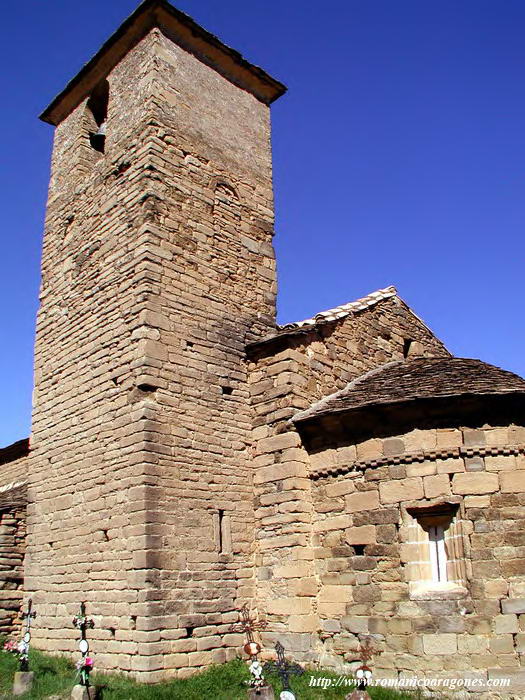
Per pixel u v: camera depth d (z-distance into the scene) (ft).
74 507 42.88
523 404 37.70
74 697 31.78
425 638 35.12
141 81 48.42
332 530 39.65
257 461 43.83
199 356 43.57
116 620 37.45
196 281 45.27
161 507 38.29
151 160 45.24
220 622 39.09
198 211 47.21
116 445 40.73
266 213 52.95
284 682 31.78
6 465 70.74
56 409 47.01
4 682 36.11
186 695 33.09
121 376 41.81
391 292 56.75
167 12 48.96
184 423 41.14
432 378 41.75
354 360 49.88
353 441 40.06
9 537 48.34
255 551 42.22
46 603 43.37
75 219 51.01
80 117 54.80
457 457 37.27
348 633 37.52
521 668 33.47
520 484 36.40
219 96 52.60
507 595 34.68
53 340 49.37
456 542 36.27
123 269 44.21
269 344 45.16
